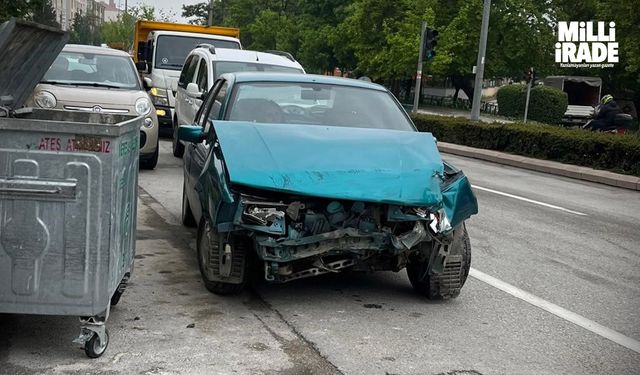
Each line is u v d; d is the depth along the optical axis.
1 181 4.45
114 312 5.68
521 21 50.81
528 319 6.12
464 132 23.12
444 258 6.08
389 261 6.02
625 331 5.95
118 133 4.52
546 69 52.78
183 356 4.90
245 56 13.54
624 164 17.48
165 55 18.95
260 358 4.94
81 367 4.63
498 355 5.25
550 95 43.72
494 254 8.55
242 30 76.75
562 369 5.05
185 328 5.43
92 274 4.58
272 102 7.13
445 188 6.05
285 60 13.88
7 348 4.86
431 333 5.62
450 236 6.02
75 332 5.19
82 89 12.23
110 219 4.58
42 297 4.57
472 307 6.36
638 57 33.09
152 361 4.79
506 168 19.16
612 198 14.51
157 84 18.42
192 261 7.33
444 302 6.43
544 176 17.80
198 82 13.47
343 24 54.69
